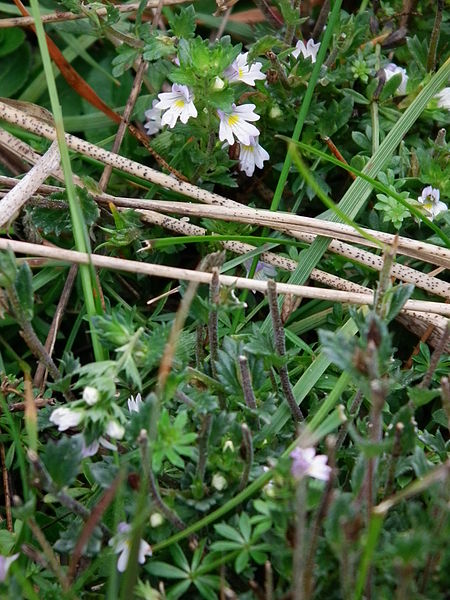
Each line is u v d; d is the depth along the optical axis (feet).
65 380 0.33
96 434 0.30
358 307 0.41
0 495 0.40
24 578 0.30
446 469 0.27
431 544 0.27
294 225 0.42
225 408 0.35
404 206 0.43
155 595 0.30
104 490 0.33
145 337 0.32
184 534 0.30
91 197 0.43
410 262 0.45
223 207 0.43
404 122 0.45
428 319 0.41
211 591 0.30
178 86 0.42
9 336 0.45
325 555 0.29
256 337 0.36
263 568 0.32
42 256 0.40
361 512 0.29
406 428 0.30
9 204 0.42
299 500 0.26
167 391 0.31
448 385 0.30
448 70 0.45
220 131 0.42
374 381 0.27
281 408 0.36
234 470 0.32
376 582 0.30
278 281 0.44
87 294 0.37
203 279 0.38
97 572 0.34
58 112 0.39
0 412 0.39
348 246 0.43
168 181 0.45
